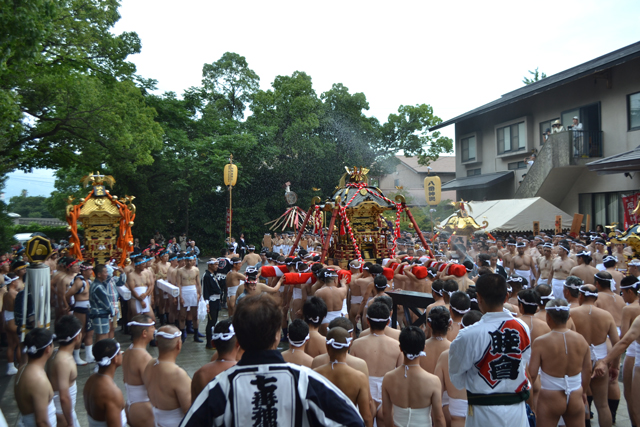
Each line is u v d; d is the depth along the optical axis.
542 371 4.54
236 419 2.07
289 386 2.12
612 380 5.77
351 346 4.76
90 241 12.86
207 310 10.08
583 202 22.02
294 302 9.46
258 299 2.29
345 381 3.75
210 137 31.62
